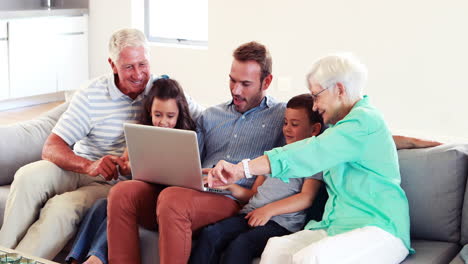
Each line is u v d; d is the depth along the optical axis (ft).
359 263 6.70
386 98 17.11
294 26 18.16
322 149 7.16
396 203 7.37
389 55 16.83
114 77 9.47
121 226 7.97
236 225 7.93
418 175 7.77
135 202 8.02
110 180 9.08
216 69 19.93
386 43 16.81
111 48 9.28
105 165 8.72
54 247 8.42
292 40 18.28
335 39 17.56
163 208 7.63
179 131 7.54
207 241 7.64
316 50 17.94
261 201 8.11
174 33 21.53
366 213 7.32
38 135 10.19
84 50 21.99
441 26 15.99
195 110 9.52
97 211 8.43
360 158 7.36
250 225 7.87
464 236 7.55
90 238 8.39
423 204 7.73
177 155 7.71
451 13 15.80
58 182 8.98
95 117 9.42
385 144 7.39
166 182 8.11
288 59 18.47
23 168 8.84
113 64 9.43
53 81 20.98
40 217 8.54
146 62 9.28
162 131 7.64
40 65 20.44
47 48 20.56
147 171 8.13
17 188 8.64
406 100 16.83
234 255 7.36
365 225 7.20
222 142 8.91
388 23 16.67
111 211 7.98
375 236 6.97
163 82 8.96
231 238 7.83
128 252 7.98
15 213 8.63
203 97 20.44
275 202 7.90
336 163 7.26
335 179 7.58
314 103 7.73
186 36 21.33
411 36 16.43
